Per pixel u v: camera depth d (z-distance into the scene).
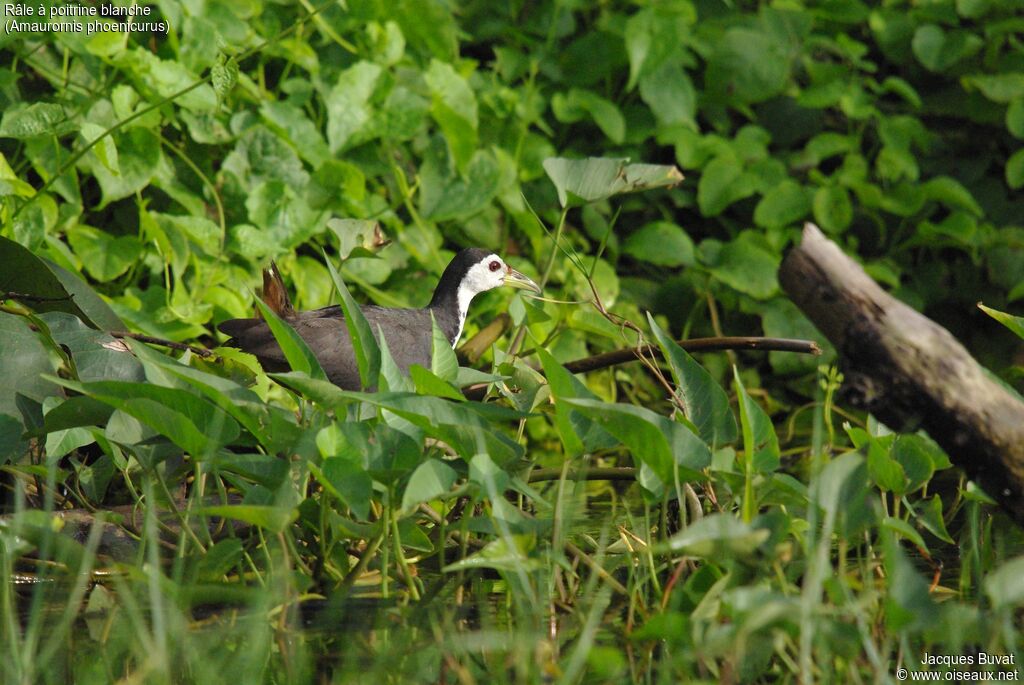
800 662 5.10
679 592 5.77
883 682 4.83
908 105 15.54
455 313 11.20
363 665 5.23
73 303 8.33
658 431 5.52
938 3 15.43
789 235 13.93
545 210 13.52
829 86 14.42
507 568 5.73
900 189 14.30
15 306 8.06
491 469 5.79
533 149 13.27
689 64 14.14
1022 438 5.20
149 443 6.23
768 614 4.80
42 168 10.12
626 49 13.77
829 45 14.64
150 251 10.79
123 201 11.30
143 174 10.40
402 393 5.73
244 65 12.20
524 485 6.30
